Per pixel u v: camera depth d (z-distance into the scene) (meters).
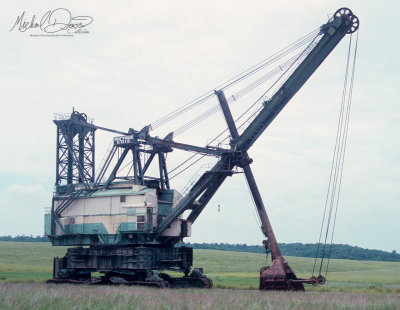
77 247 46.78
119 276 44.34
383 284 52.22
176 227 45.31
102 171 46.91
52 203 47.88
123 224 44.19
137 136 45.09
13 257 86.25
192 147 44.53
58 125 49.81
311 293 35.31
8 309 20.62
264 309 22.00
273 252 40.97
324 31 41.72
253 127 42.44
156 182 47.44
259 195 42.12
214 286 44.28
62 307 21.66
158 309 21.19
